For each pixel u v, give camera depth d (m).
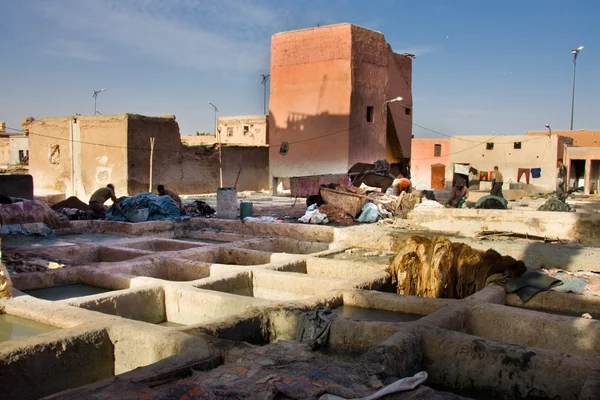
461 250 8.17
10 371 4.41
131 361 4.97
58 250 10.03
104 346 5.10
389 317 6.43
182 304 6.89
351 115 27.72
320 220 13.26
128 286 7.69
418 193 16.34
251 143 42.91
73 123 27.56
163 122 26.86
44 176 29.47
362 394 3.66
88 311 5.79
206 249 10.20
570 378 4.26
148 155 26.14
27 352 4.53
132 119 25.22
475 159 37.88
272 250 11.76
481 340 4.78
